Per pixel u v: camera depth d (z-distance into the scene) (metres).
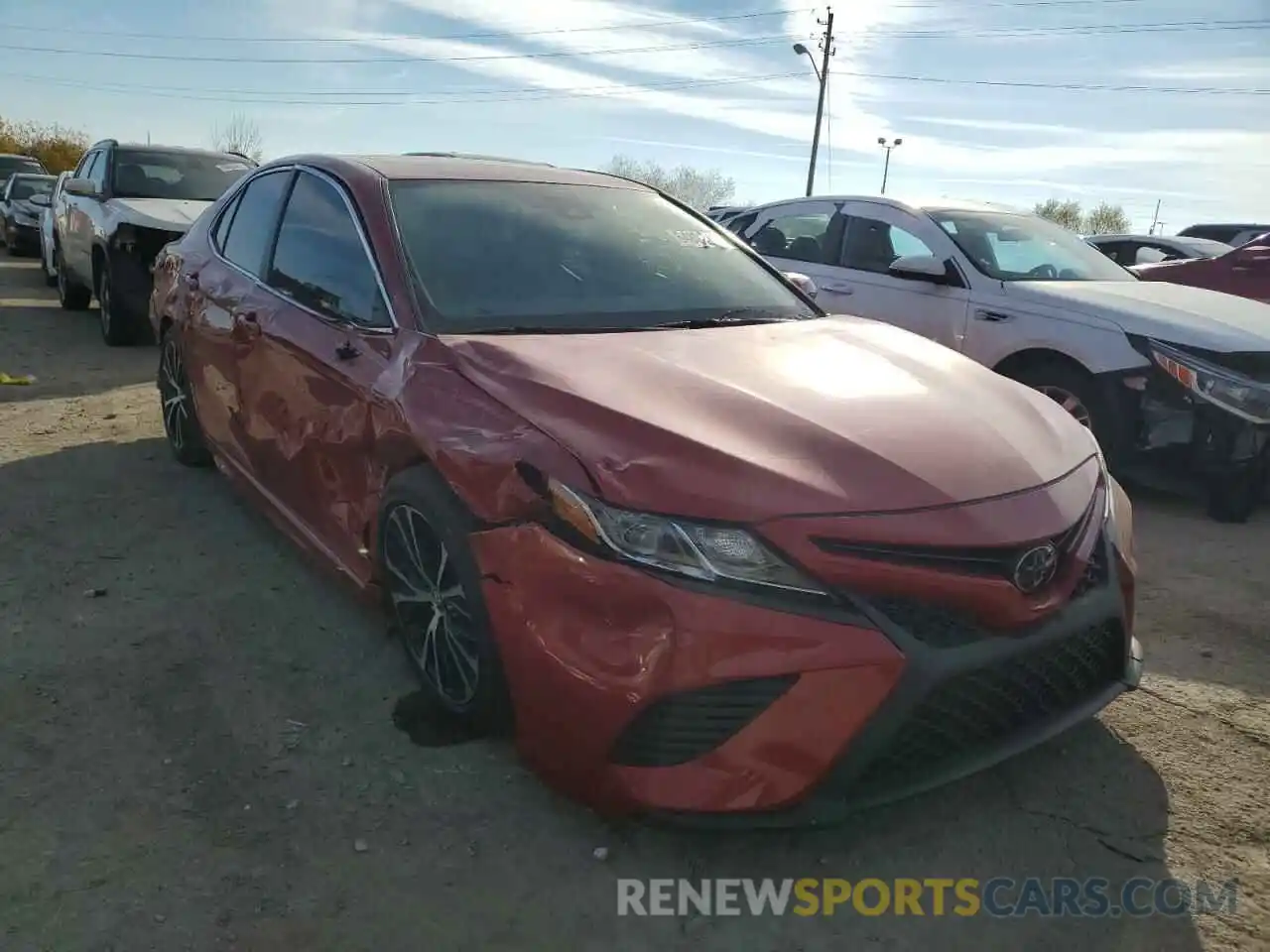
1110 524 2.68
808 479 2.25
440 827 2.50
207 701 3.02
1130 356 4.96
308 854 2.39
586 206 3.83
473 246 3.35
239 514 4.57
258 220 4.25
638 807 2.22
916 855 2.46
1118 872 2.41
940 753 2.29
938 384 2.89
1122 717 3.07
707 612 2.14
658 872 2.38
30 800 2.55
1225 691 3.23
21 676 3.12
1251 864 2.44
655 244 3.75
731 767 2.16
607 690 2.20
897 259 6.13
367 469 3.04
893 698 2.13
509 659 2.41
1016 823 2.57
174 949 2.10
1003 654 2.24
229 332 4.05
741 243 4.10
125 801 2.56
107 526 4.39
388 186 3.52
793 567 2.15
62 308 11.24
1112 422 5.03
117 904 2.22
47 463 5.28
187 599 3.69
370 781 2.66
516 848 2.44
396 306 3.09
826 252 6.81
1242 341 4.75
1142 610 3.87
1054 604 2.36
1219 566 4.36
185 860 2.36
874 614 2.15
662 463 2.27
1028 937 2.22
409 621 2.97
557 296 3.26
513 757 2.78
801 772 2.15
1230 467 4.78
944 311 5.85
